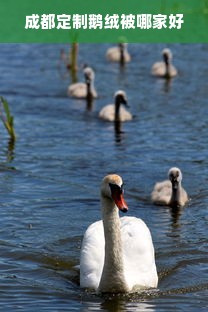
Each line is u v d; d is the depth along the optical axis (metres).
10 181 22.88
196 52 45.66
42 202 21.06
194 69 41.59
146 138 28.38
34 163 24.84
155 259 17.52
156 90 36.97
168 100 34.81
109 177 15.05
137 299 15.28
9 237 18.58
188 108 33.16
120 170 24.27
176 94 36.00
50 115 32.16
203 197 22.27
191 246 18.33
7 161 25.03
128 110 33.09
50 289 15.83
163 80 39.31
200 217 20.67
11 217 19.89
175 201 21.56
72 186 22.50
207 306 15.01
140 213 21.05
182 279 16.44
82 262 16.05
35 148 26.72
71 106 34.22
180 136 28.53
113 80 39.81
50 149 26.62
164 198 21.66
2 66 41.78
